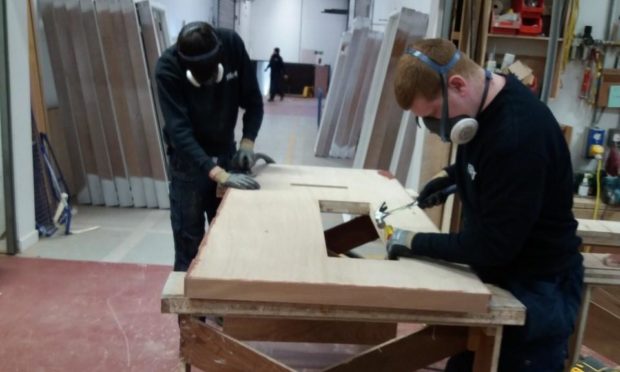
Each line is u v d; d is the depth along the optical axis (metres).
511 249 1.13
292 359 2.28
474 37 3.27
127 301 2.69
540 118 1.12
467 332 1.35
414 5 4.47
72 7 4.10
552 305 1.22
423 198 1.66
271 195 1.78
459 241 1.21
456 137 1.14
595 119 3.62
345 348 2.39
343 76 6.48
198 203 2.25
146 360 2.18
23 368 2.09
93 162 4.39
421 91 1.15
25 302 2.62
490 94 1.15
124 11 4.12
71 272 3.01
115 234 3.72
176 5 7.37
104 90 4.25
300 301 1.12
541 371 1.29
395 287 1.12
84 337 2.33
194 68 1.84
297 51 15.98
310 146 7.43
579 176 3.55
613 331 2.34
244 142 2.20
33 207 3.40
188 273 1.12
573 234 1.27
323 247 1.33
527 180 1.09
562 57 3.40
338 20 15.73
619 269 1.70
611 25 3.47
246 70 2.19
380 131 4.05
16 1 3.04
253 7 15.65
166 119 2.00
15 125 3.14
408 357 1.39
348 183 2.03
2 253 3.24
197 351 1.25
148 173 4.40
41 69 3.88
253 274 1.14
